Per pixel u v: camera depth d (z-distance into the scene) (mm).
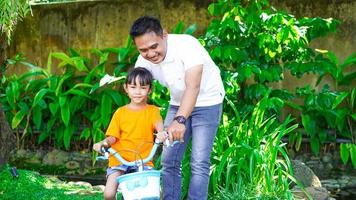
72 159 6676
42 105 6656
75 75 7004
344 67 6473
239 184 4469
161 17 6844
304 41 6168
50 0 7992
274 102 5711
